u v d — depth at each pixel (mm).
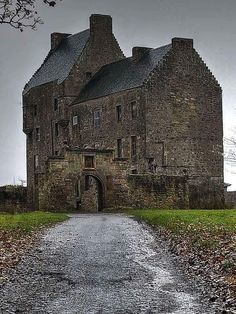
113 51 91125
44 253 25359
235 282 17734
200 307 16047
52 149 91438
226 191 83812
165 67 77438
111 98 81062
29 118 96625
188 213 47188
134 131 77438
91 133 84188
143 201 66188
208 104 80375
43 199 63781
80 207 73188
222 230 30359
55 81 90125
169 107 77500
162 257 24328
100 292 17969
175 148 77625
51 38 101312
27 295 17578
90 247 27406
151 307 16188
